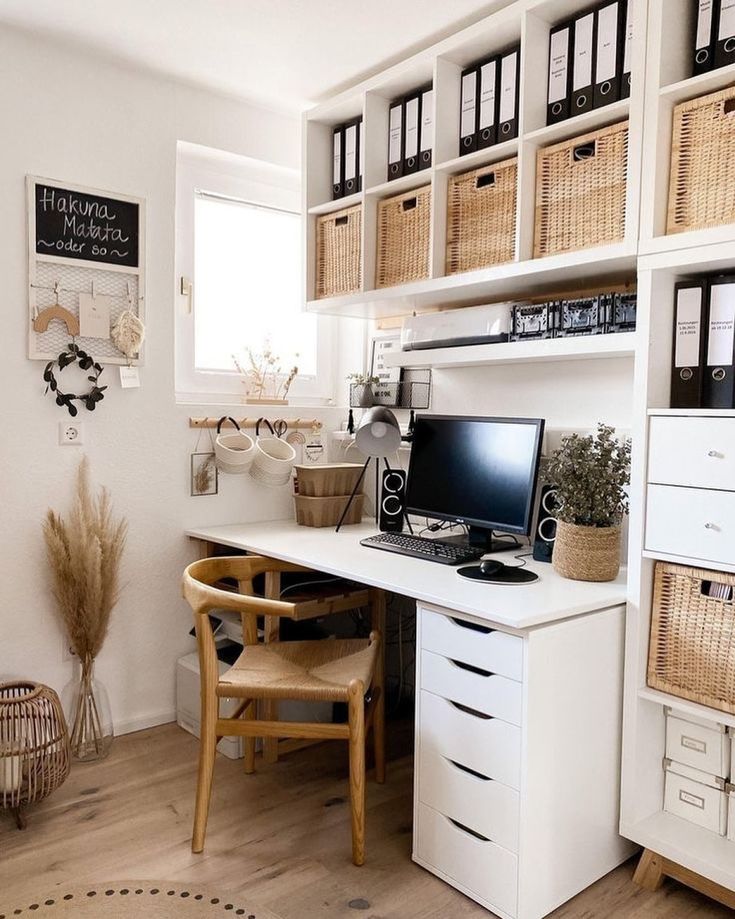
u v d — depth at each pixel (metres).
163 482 2.92
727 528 1.79
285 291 3.43
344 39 2.52
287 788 2.48
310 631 2.90
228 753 2.70
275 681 2.12
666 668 1.98
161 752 2.73
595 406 2.51
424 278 2.57
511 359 2.51
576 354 2.26
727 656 1.86
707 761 1.98
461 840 1.95
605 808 2.02
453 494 2.62
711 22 1.87
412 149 2.64
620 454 2.18
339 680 2.13
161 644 2.97
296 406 3.34
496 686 1.84
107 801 2.38
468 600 1.89
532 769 1.80
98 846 2.13
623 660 2.03
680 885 2.01
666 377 1.99
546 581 2.13
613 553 2.14
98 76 2.69
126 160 2.78
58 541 2.58
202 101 2.96
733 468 1.78
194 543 3.02
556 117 2.20
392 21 2.40
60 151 2.62
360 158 2.82
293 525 3.11
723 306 1.87
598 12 2.09
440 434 2.71
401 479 2.90
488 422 2.56
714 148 1.82
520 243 2.20
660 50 1.88
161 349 2.89
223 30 2.47
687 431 1.87
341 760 2.69
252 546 2.61
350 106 2.79
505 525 2.42
